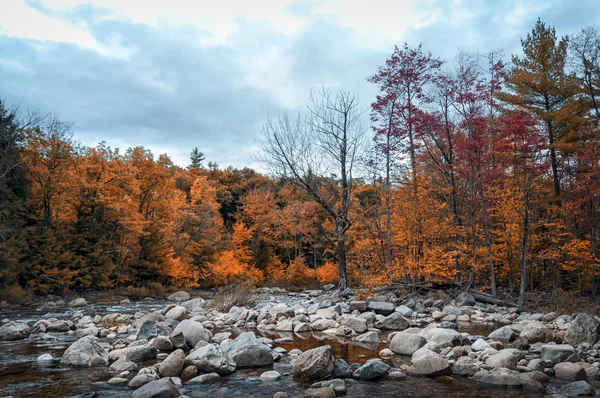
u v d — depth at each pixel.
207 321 14.02
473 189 19.50
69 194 29.23
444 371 7.44
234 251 40.38
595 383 6.87
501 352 8.14
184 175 56.50
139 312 16.44
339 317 13.85
